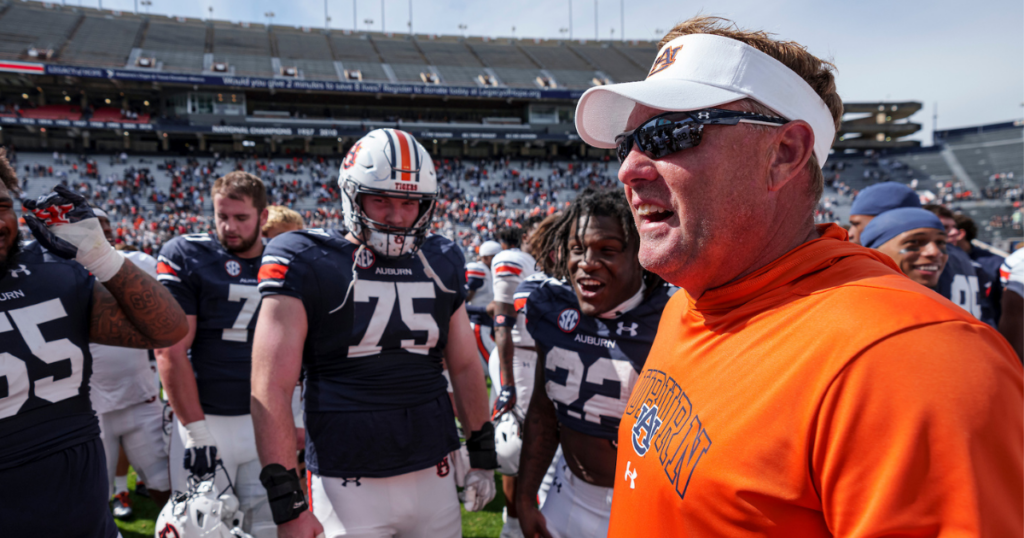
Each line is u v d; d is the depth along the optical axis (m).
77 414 1.57
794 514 0.62
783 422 0.62
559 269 1.87
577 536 1.72
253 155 33.84
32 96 32.25
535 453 1.88
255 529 2.48
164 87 32.50
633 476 0.90
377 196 1.69
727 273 0.79
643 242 0.83
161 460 3.04
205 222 23.88
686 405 0.78
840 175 37.66
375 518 1.66
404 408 1.75
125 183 28.09
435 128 35.47
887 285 0.62
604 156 39.75
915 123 42.00
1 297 1.45
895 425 0.53
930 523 0.51
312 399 1.72
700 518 0.70
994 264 3.47
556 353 1.77
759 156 0.75
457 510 1.90
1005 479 0.49
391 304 1.75
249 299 2.58
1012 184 33.53
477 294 5.66
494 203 31.08
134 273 1.63
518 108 40.44
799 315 0.67
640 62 45.66
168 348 2.24
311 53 40.16
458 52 44.62
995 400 0.51
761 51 0.76
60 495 1.48
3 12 34.75
